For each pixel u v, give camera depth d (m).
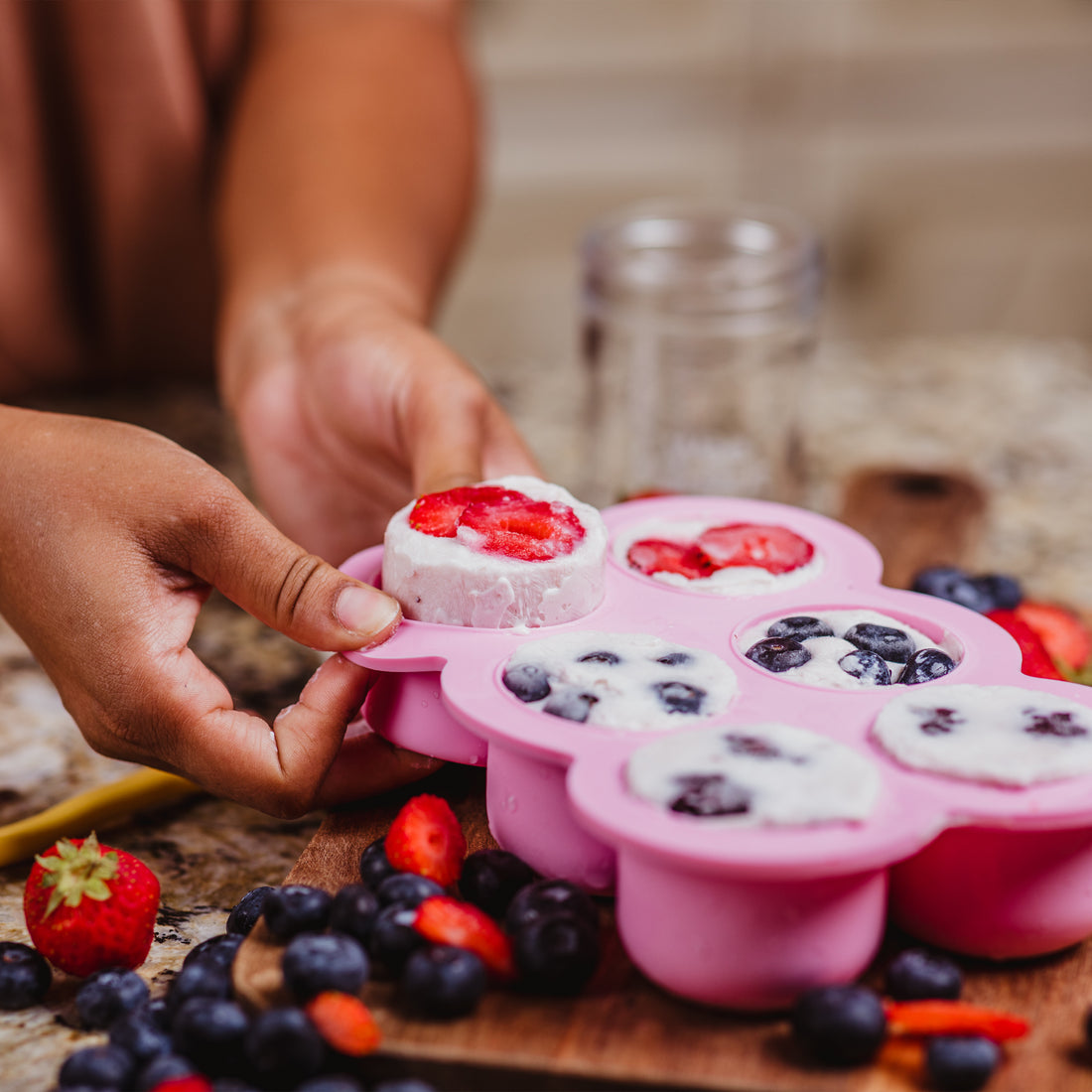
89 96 0.95
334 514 0.82
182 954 0.59
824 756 0.54
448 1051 0.52
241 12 1.01
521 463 0.72
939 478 0.87
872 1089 0.51
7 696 0.74
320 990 0.53
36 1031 0.55
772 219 0.95
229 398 0.86
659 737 0.55
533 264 1.88
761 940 0.52
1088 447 1.03
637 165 1.84
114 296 1.04
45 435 0.65
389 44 0.98
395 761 0.62
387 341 0.76
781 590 0.63
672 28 1.78
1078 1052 0.52
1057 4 1.77
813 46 1.79
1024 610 0.71
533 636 0.60
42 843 0.63
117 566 0.62
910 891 0.55
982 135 1.84
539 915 0.54
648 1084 0.51
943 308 1.94
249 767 0.60
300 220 0.87
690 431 0.88
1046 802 0.53
